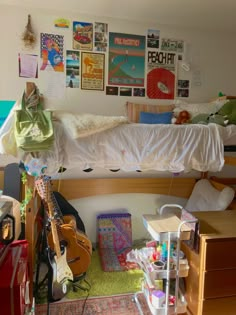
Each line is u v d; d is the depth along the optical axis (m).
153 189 2.76
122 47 2.61
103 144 1.60
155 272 1.57
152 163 1.70
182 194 2.84
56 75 2.47
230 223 1.78
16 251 1.46
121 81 2.63
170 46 2.73
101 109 2.61
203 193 2.61
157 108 2.64
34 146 1.41
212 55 2.85
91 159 1.59
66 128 1.54
